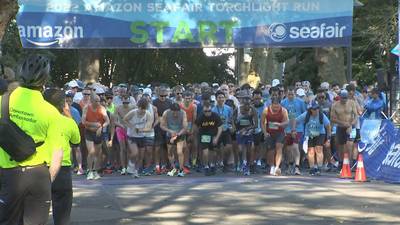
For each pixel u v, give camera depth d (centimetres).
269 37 1766
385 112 1595
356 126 1428
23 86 510
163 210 941
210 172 1396
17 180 496
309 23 1764
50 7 1745
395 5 2669
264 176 1373
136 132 1362
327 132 1425
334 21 1759
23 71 507
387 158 1287
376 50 2803
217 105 1448
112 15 1752
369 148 1341
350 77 1797
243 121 1403
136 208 961
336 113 1427
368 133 1350
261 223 837
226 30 1759
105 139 1417
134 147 1360
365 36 2766
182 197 1066
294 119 1403
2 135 488
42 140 507
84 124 1319
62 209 675
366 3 2809
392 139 1281
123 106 1402
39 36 1745
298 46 1767
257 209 943
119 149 1458
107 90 1527
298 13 1762
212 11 1755
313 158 1400
